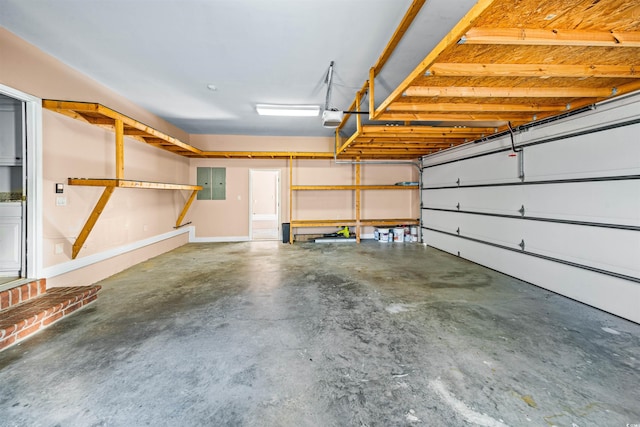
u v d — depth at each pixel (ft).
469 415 4.92
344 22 8.38
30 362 6.46
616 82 8.54
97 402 5.24
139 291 11.35
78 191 11.52
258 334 7.82
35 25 8.50
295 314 9.14
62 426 4.69
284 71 11.57
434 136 15.29
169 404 5.20
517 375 6.00
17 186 9.78
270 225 37.35
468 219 16.87
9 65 8.77
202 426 4.71
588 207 9.87
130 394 5.45
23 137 9.50
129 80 12.46
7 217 9.56
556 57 6.98
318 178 24.89
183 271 14.39
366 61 10.70
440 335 7.74
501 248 14.11
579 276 10.19
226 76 12.07
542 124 11.69
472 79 8.29
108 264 13.46
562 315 9.03
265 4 7.60
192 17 8.16
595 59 7.13
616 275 8.98
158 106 15.97
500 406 5.13
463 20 5.36
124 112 14.60
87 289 10.17
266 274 13.85
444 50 6.17
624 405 5.13
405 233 24.32
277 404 5.21
